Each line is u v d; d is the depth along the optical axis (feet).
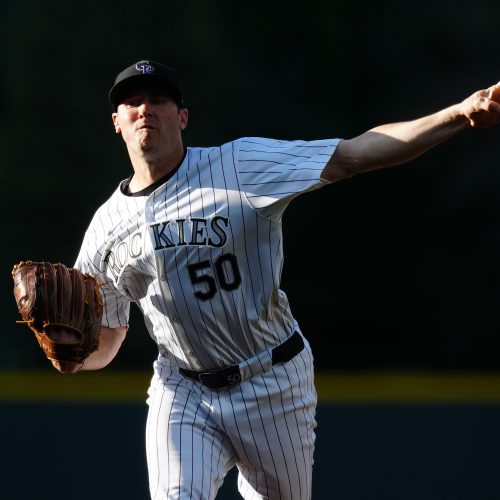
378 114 263.70
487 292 238.48
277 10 274.77
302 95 266.36
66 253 232.53
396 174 242.78
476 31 264.72
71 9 242.99
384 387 98.43
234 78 255.50
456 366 236.84
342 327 240.94
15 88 239.09
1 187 232.73
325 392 95.40
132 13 243.19
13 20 248.32
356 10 272.72
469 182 242.17
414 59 267.39
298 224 240.12
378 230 242.37
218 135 244.83
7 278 227.81
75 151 235.61
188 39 243.40
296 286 239.50
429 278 239.71
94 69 240.32
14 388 93.50
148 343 213.87
